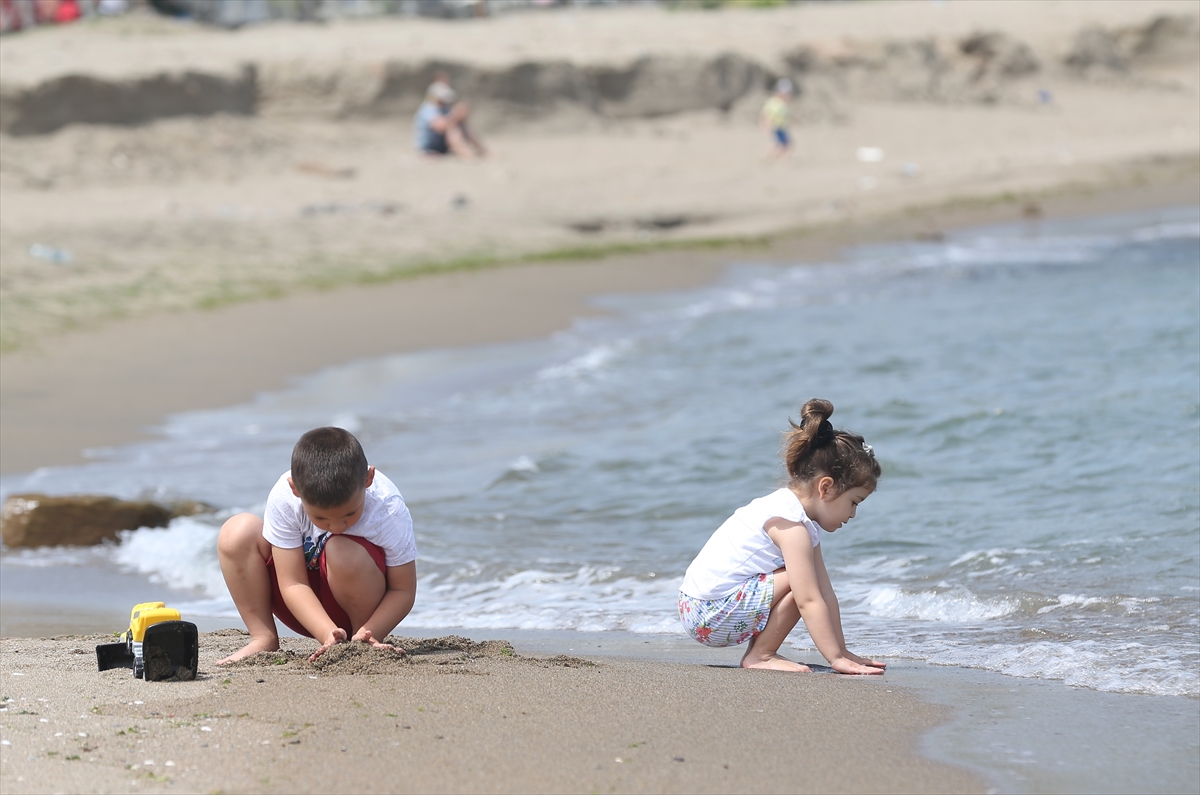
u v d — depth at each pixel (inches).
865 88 3189.0
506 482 729.0
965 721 319.0
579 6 4185.5
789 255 1867.6
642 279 1633.9
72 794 241.8
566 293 1509.6
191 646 335.9
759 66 3024.1
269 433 892.6
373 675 342.0
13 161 2042.3
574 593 528.1
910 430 789.9
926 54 3282.5
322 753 272.4
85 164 2103.8
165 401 982.4
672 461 757.9
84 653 393.7
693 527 633.0
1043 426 765.3
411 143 2544.3
